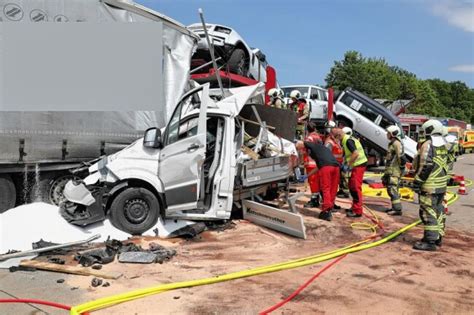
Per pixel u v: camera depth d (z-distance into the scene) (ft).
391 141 30.17
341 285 16.16
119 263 17.71
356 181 28.02
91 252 18.01
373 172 57.82
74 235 20.33
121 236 21.20
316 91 60.23
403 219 28.71
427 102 252.01
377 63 204.13
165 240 21.29
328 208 26.81
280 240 22.18
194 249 20.18
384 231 24.91
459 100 351.46
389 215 29.89
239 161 24.31
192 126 22.16
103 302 13.74
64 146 23.70
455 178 47.24
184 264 17.99
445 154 21.43
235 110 23.29
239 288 15.57
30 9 22.81
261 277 16.79
